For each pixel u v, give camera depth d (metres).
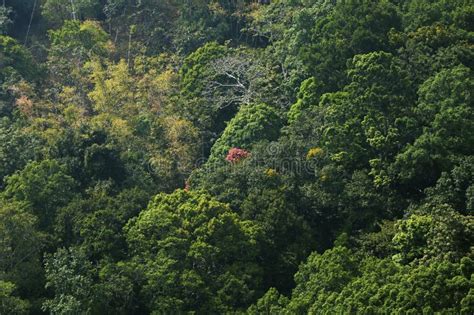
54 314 45.59
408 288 40.38
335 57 61.00
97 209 51.88
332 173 53.28
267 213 51.09
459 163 50.91
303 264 47.06
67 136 58.19
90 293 46.38
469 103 53.34
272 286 50.59
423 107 54.16
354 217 52.59
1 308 45.16
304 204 53.31
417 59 57.97
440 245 43.75
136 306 47.88
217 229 49.28
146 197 53.66
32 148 59.16
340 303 41.91
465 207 49.44
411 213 49.78
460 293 39.38
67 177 54.84
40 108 65.31
